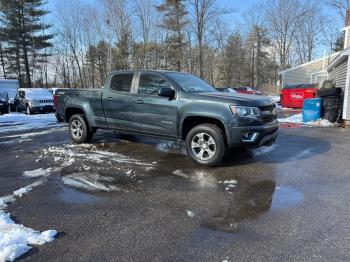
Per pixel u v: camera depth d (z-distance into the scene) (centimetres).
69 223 345
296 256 279
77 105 744
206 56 4209
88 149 699
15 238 308
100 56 3956
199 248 293
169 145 730
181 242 304
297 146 723
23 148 732
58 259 278
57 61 4594
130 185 465
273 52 5025
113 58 3588
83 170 541
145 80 630
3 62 4409
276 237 312
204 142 555
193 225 339
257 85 4981
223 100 531
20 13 4059
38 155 653
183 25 3634
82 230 329
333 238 309
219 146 538
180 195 425
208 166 554
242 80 5097
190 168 548
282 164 570
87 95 729
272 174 512
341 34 4147
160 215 364
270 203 395
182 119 569
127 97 648
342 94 1114
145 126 629
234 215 362
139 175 511
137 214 367
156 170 538
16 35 4109
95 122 720
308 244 298
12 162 602
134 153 657
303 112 1194
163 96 584
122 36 3422
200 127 552
